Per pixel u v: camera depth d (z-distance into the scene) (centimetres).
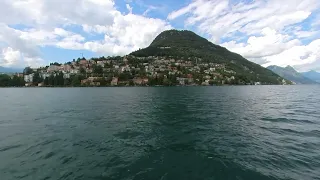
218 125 1994
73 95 7250
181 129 1838
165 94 7494
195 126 1959
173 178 915
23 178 920
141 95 7012
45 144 1400
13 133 1698
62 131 1769
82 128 1888
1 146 1354
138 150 1280
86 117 2500
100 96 6619
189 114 2697
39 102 4588
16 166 1041
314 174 934
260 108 3272
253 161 1087
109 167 1028
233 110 3058
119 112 2919
